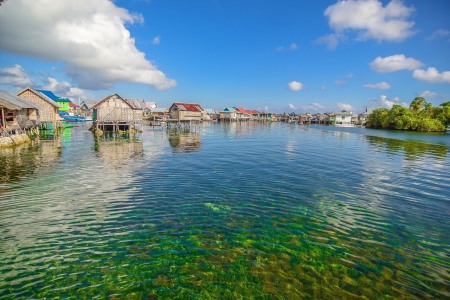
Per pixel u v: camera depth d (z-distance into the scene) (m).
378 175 21.25
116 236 10.42
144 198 14.73
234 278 8.05
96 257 8.98
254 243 10.12
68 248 9.50
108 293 7.30
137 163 24.25
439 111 89.88
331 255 9.41
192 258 9.05
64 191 15.67
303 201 14.74
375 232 11.20
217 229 11.17
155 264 8.66
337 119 139.38
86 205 13.55
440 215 13.08
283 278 8.09
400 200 15.18
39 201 14.00
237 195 15.52
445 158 30.52
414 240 10.58
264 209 13.46
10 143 32.09
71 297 7.13
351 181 19.22
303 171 22.25
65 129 63.31
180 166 23.27
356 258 9.24
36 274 8.05
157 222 11.72
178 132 65.94
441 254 9.61
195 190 16.33
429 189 17.44
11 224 11.29
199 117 83.56
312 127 111.56
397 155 32.44
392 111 100.75
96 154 28.70
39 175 19.25
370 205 14.32
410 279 8.18
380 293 7.54
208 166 23.53
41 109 49.62
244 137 54.97
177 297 7.20
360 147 40.66
